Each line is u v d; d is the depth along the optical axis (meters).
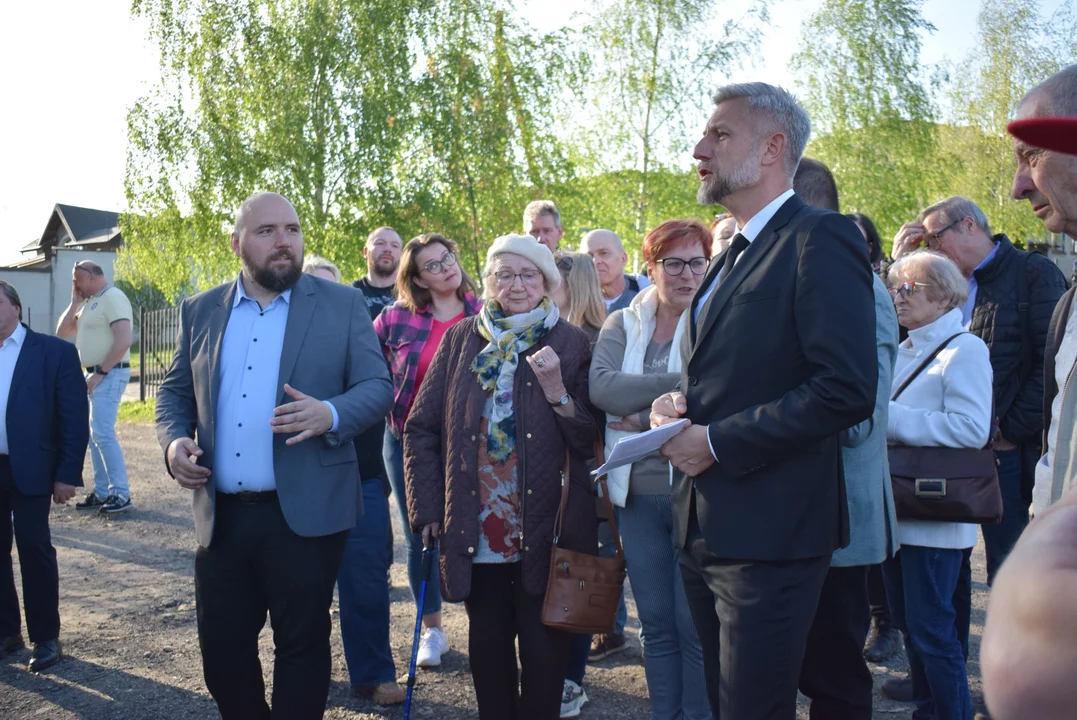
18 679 4.24
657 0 20.64
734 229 4.38
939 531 3.11
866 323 2.14
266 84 18.92
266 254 3.12
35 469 4.36
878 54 21.27
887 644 4.34
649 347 3.38
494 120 19.34
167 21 19.00
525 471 3.07
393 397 3.33
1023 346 3.92
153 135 19.16
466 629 4.84
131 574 6.03
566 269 4.32
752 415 2.18
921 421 3.12
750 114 2.37
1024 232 20.47
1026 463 3.98
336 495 3.11
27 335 4.54
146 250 20.23
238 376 3.16
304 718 3.03
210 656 3.12
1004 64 21.45
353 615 3.91
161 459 11.30
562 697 3.40
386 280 5.55
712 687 2.52
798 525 2.21
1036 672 0.57
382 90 19.00
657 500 3.21
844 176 21.58
